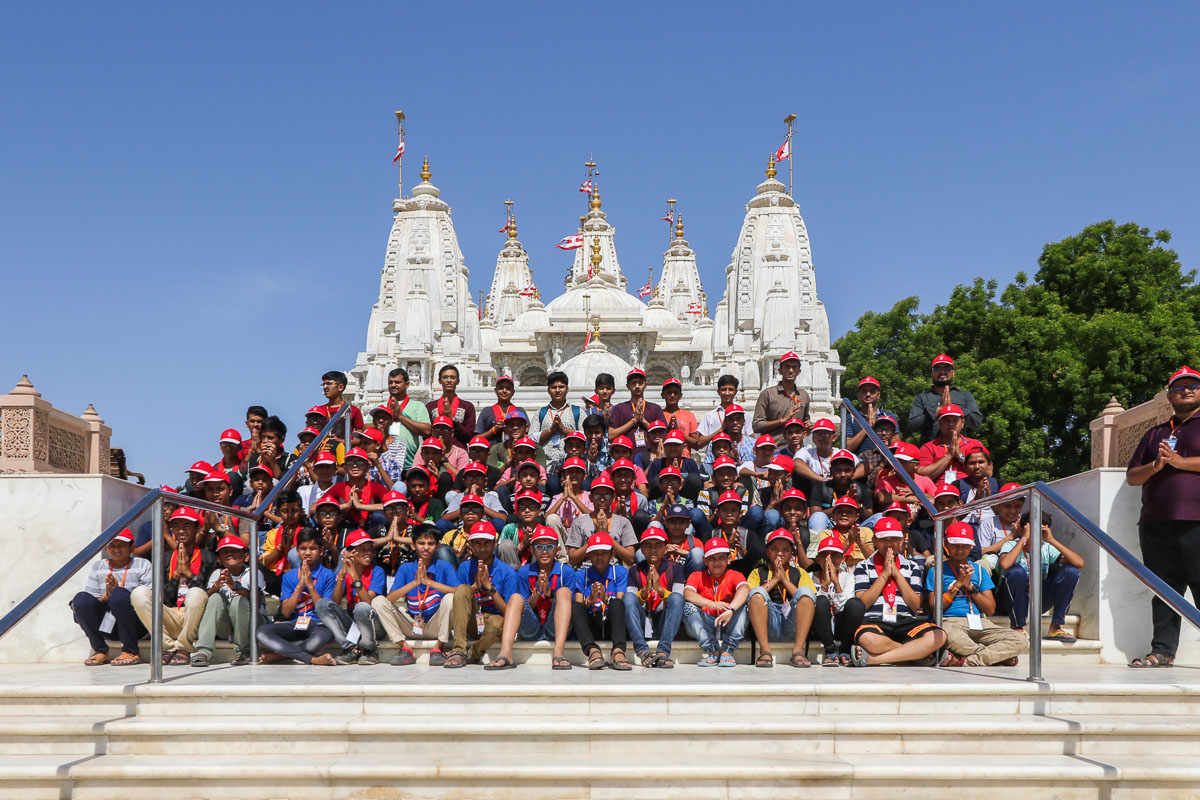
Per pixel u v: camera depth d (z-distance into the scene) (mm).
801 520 11016
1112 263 37219
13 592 11203
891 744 7531
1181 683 8352
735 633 10008
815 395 35406
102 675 9297
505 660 9578
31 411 13250
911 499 11977
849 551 10617
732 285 45719
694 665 10047
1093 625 10930
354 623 10188
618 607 9781
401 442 14055
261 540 11977
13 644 11062
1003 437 34938
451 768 7020
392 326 42531
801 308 41719
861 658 9961
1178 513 9977
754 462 14117
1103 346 34781
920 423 13750
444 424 13648
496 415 14703
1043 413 36094
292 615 10586
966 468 12305
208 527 11641
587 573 10305
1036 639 8508
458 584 10188
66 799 7117
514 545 11047
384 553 11188
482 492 11875
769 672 9281
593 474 13383
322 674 9094
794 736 7508
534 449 12852
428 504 12414
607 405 14469
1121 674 9336
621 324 57094
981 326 38812
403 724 7492
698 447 14375
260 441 13383
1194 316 35656
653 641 10430
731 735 7496
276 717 7871
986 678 8773
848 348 47031
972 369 36156
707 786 7031
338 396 14422
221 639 10703
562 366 45219
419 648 10336
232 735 7512
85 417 15500
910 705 8047
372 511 11914
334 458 12602
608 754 7445
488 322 62969
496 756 7406
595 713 7938
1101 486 11070
